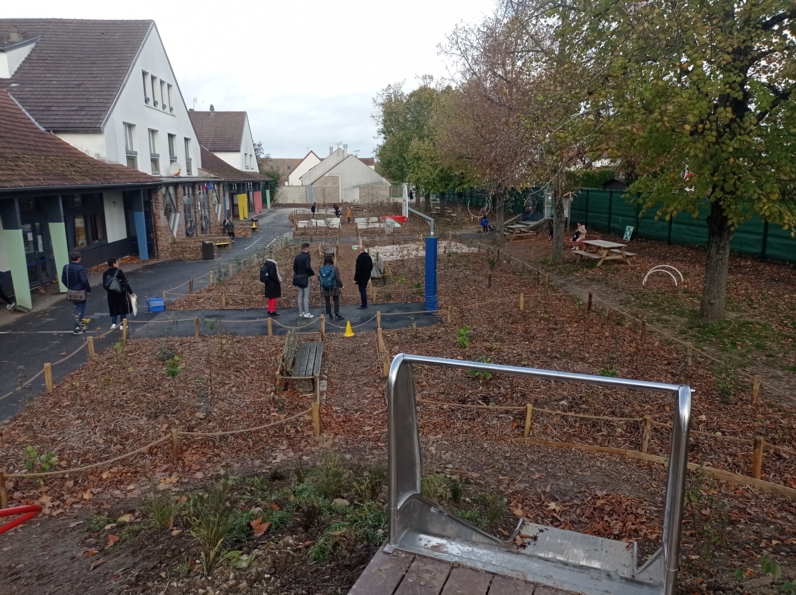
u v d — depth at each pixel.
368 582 2.94
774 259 17.31
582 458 6.69
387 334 11.99
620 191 26.64
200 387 8.77
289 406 8.35
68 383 9.18
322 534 4.44
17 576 4.36
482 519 4.89
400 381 3.30
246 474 6.27
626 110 9.58
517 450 6.89
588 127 10.70
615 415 7.86
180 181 26.97
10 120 18.80
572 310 13.36
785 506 5.62
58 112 21.34
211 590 3.79
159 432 7.36
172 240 26.39
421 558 3.15
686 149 9.34
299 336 11.89
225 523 4.50
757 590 3.94
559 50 13.11
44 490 6.12
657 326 11.98
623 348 10.51
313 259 22.92
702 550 4.59
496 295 15.45
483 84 18.00
